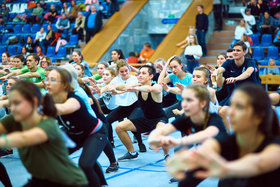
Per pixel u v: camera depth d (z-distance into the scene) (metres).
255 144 1.91
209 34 13.73
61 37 15.09
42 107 2.37
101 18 14.49
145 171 4.55
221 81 5.11
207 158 1.60
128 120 4.92
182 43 12.54
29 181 2.51
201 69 4.28
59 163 2.29
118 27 14.37
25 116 2.18
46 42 14.91
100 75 6.91
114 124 8.32
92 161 3.16
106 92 5.82
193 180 2.81
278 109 7.10
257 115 1.80
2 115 4.76
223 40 13.59
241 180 2.01
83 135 3.29
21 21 17.41
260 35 13.00
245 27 12.42
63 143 2.31
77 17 15.60
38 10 16.92
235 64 5.23
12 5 18.22
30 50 15.05
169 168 1.67
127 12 15.11
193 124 2.65
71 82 3.15
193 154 1.62
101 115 4.13
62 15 15.27
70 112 2.99
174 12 15.42
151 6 15.78
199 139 2.44
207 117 2.62
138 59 13.11
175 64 5.22
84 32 14.73
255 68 5.14
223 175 1.60
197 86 2.55
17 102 2.15
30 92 2.17
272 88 10.40
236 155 1.97
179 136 6.52
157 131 2.53
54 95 3.03
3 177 3.50
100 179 3.59
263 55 12.34
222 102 5.29
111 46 13.74
